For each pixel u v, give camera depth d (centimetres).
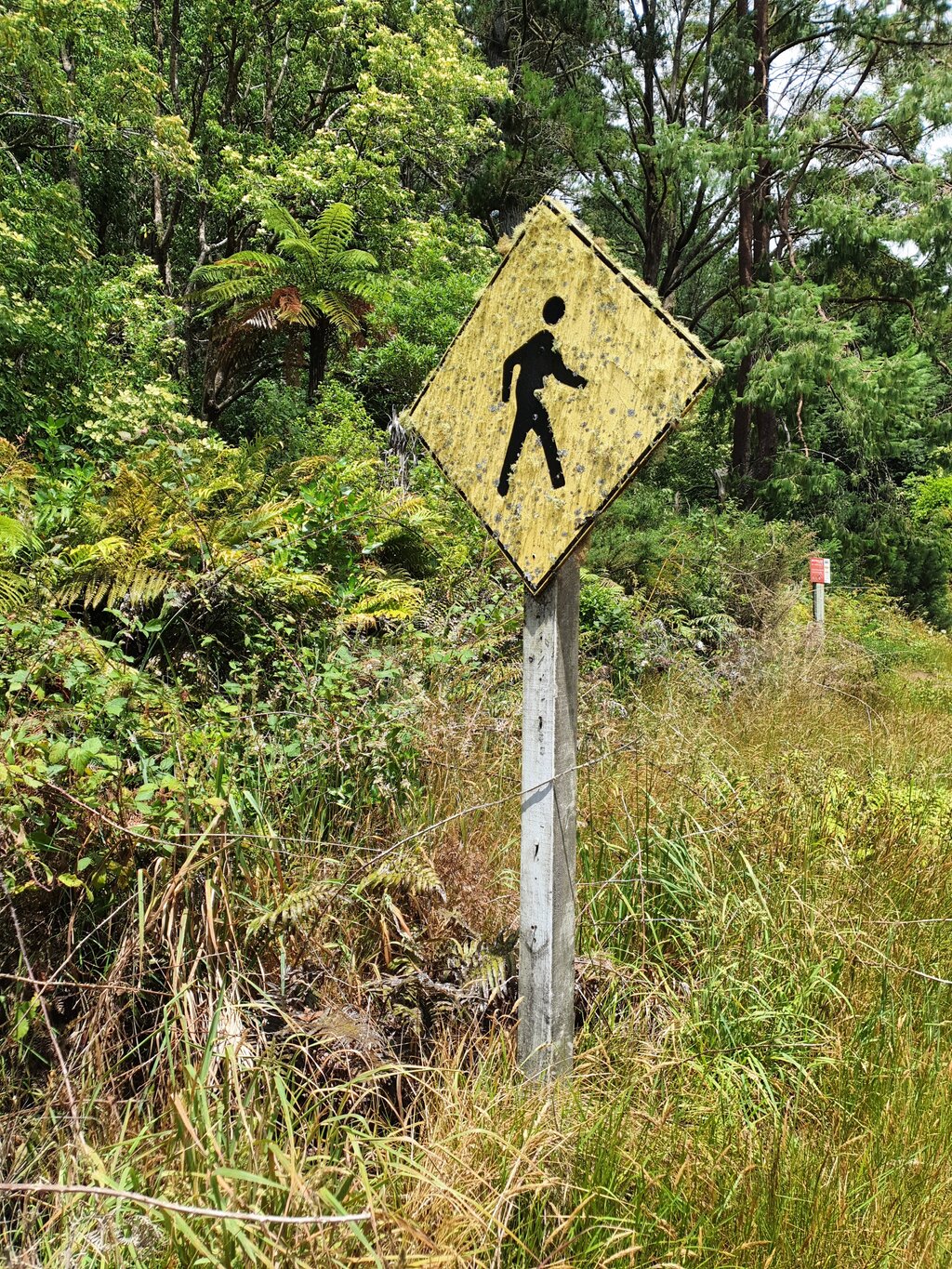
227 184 1198
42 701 252
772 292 1392
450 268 1237
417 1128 206
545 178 1638
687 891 288
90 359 782
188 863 205
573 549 202
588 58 1706
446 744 335
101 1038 197
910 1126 228
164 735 263
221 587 372
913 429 1502
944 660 1167
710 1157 197
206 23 1278
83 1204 165
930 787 442
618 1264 171
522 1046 218
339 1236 152
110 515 394
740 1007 252
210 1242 145
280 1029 212
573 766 216
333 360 1213
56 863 225
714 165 1434
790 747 431
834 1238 188
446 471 226
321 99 1421
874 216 1468
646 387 188
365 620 426
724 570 898
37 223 791
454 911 249
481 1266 153
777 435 1623
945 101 1403
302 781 287
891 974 283
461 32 1498
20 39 795
